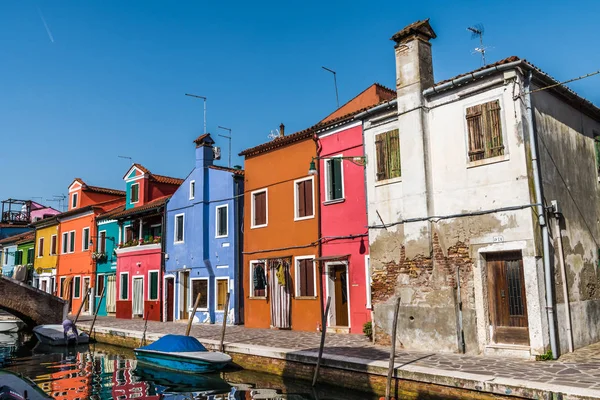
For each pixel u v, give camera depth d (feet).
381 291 47.91
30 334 92.48
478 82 42.68
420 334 43.98
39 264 132.67
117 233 104.73
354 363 37.81
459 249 42.52
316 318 60.34
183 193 86.63
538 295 37.60
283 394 39.78
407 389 34.32
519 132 39.83
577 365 34.01
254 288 69.92
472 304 41.29
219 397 40.01
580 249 44.60
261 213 70.28
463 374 32.07
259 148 69.97
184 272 85.25
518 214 39.29
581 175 47.50
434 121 45.57
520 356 37.88
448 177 44.04
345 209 58.13
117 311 98.99
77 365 56.75
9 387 36.99
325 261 59.82
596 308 45.34
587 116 51.16
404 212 46.24
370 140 51.65
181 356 48.80
